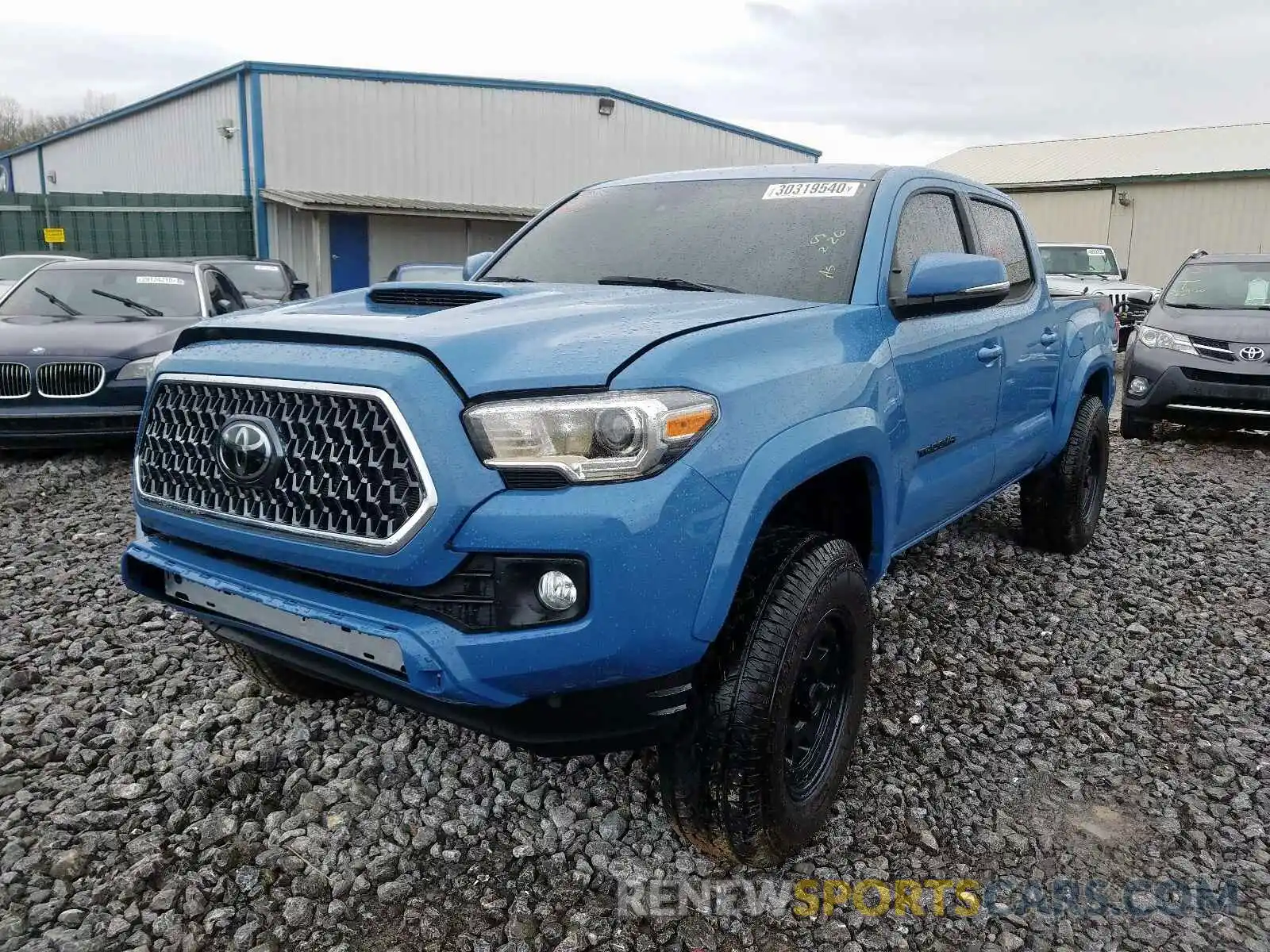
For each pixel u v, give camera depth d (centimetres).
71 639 402
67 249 1994
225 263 1225
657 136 2430
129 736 324
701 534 223
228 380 247
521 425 216
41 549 520
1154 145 3000
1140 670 403
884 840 286
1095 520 552
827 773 276
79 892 251
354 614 229
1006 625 443
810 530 271
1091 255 1884
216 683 367
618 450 216
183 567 263
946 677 391
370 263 2150
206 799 293
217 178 2159
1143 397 910
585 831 284
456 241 2248
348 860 269
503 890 260
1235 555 555
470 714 235
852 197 350
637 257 354
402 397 218
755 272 330
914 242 359
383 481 220
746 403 240
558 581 216
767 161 2630
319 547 229
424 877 264
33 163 3131
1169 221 2656
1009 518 605
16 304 812
